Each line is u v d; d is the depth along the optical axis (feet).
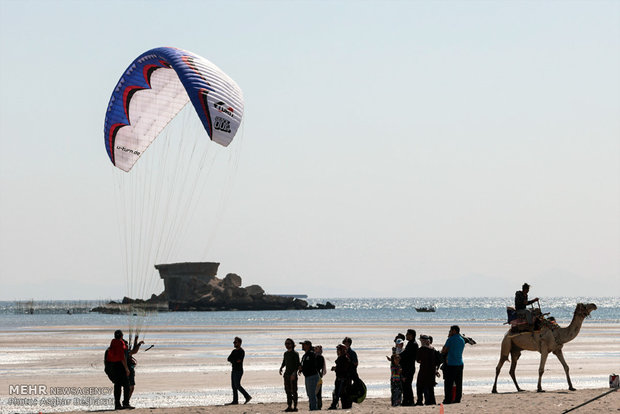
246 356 197.77
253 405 101.40
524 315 111.55
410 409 85.61
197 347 236.43
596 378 140.15
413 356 94.17
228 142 108.27
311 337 301.22
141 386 130.21
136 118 118.52
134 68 114.83
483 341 261.85
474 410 83.51
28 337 308.60
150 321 605.73
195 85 104.68
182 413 90.27
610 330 370.32
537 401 92.02
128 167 121.19
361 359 186.50
